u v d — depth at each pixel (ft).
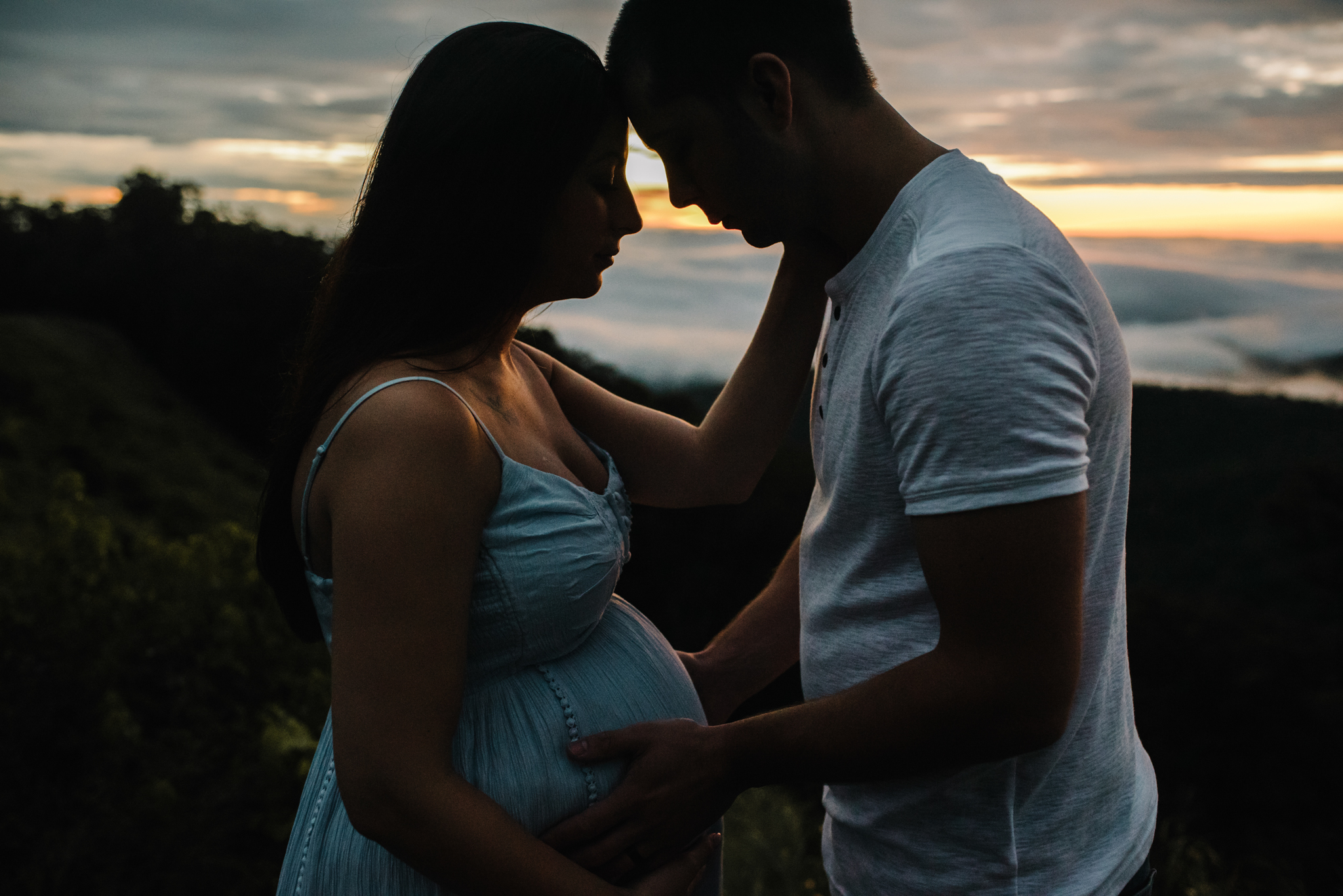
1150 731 61.98
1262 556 120.88
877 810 3.74
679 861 3.68
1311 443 158.10
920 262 3.07
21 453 111.34
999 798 3.45
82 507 18.74
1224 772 55.62
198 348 183.52
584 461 4.31
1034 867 3.51
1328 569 99.14
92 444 130.62
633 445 4.92
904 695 3.05
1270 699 61.98
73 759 10.71
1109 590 3.49
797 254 4.81
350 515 2.98
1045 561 2.81
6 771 10.06
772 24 3.39
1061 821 3.54
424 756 2.97
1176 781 56.44
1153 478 149.79
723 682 4.92
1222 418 176.76
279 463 3.48
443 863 3.00
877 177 3.55
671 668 4.26
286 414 3.64
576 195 3.57
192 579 16.20
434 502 3.02
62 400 144.87
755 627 5.00
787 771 3.32
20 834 9.41
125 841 9.56
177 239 207.10
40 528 18.54
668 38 3.45
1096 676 3.50
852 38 3.59
